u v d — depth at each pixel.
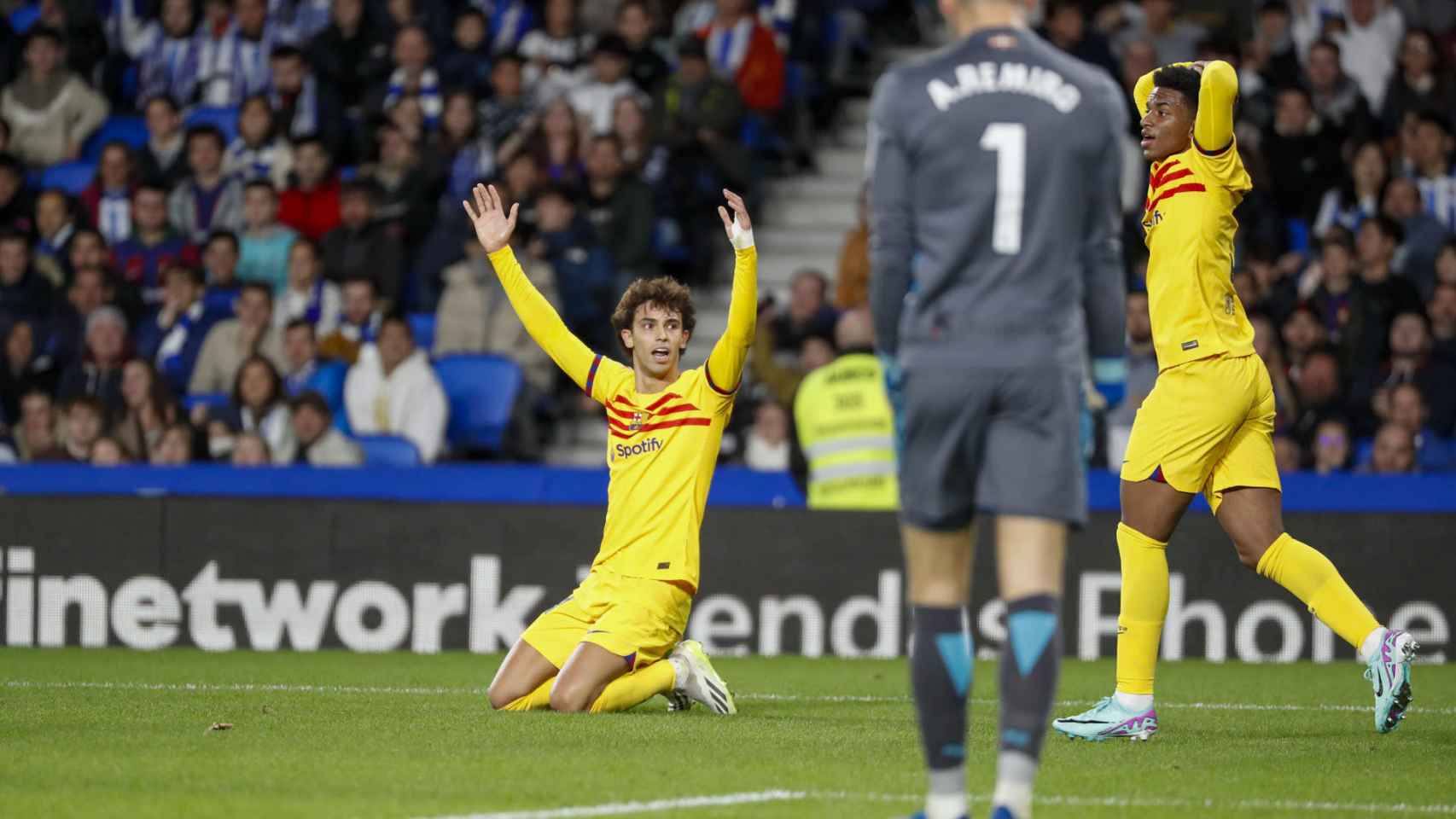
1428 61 55.34
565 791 17.95
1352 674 36.53
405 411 47.00
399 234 52.59
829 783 18.66
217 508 41.06
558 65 57.41
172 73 60.62
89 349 49.72
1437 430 46.53
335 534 40.94
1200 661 40.12
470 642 40.69
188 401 49.75
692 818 16.39
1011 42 15.47
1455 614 40.50
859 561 40.59
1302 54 57.78
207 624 41.00
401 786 18.22
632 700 26.00
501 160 53.94
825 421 40.97
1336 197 52.91
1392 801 18.11
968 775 19.44
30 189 56.78
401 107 54.44
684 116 54.16
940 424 15.12
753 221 55.19
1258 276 48.28
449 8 60.06
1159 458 23.19
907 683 33.16
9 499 41.22
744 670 36.38
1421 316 47.09
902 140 15.27
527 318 27.17
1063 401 15.02
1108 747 22.44
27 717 24.94
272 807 16.88
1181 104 23.25
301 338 48.88
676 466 26.52
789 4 58.56
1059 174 15.07
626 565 26.47
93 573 41.06
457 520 40.81
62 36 59.56
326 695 28.92
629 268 51.31
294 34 60.41
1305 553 23.89
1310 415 45.38
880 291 15.27
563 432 51.38
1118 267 15.50
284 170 56.06
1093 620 40.38
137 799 17.31
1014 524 15.08
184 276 51.69
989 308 14.99
